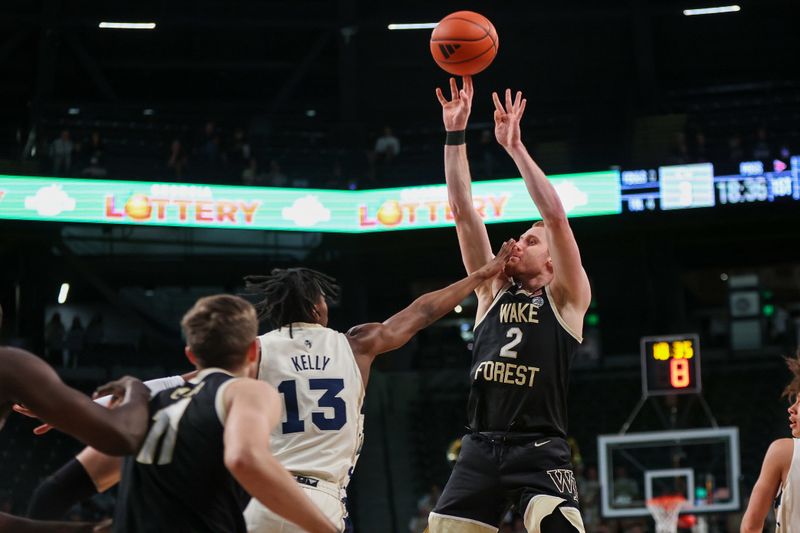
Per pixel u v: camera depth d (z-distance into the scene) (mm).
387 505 29500
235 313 4984
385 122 35719
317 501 5941
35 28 33000
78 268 30828
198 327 4949
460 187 7738
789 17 34188
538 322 7199
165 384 6012
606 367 32375
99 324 31188
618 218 28516
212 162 29656
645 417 30500
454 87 7887
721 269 36219
